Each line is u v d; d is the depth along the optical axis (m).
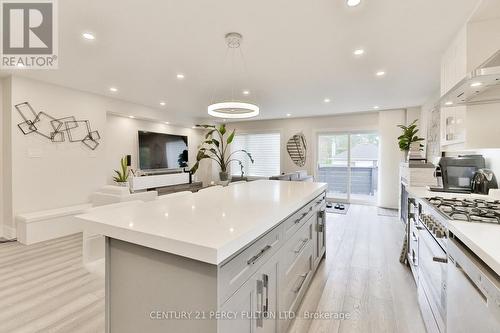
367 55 2.86
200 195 1.97
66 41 2.52
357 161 6.67
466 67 2.07
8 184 3.58
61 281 2.36
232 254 0.97
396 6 1.93
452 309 1.19
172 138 6.77
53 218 3.61
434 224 1.48
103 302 2.03
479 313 0.91
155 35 2.41
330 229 4.15
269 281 1.34
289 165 7.31
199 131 7.98
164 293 1.03
